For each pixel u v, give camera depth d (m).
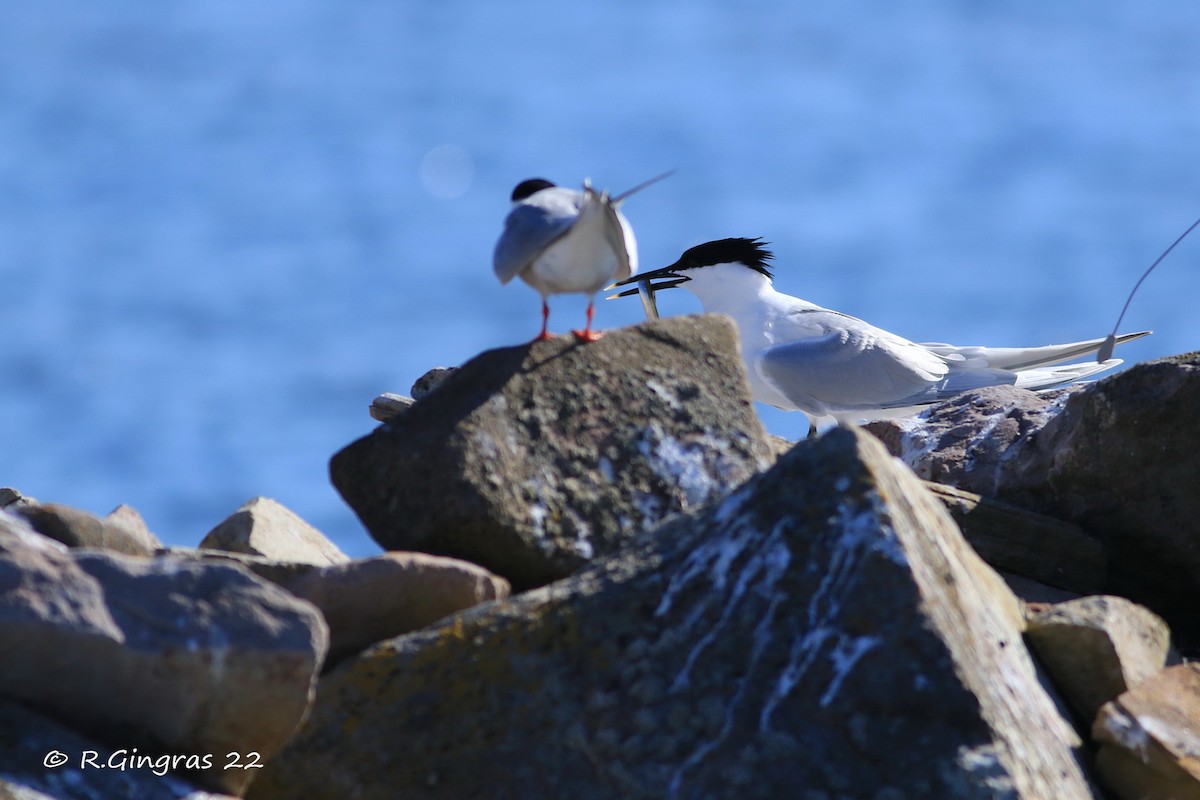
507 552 10.52
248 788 9.04
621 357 11.36
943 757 8.38
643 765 8.55
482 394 10.93
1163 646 10.63
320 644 8.45
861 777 8.37
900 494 9.48
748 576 9.08
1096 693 10.02
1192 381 12.12
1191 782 9.21
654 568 9.31
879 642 8.67
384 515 10.74
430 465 10.59
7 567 8.12
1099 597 10.61
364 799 8.86
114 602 8.25
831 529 9.04
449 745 8.89
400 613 9.78
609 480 10.80
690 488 10.87
